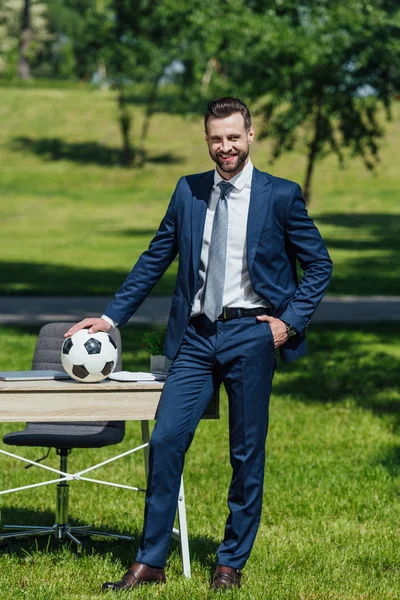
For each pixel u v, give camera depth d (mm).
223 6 30453
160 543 4895
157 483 4871
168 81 51500
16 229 37031
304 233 4902
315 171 48281
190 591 4801
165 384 4941
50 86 72688
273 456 8414
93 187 48188
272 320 4820
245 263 4844
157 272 5160
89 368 4953
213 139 4777
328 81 30500
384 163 49688
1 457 8344
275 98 31094
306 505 6879
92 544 5844
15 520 6367
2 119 60406
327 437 9148
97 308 18484
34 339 14648
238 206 4852
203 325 4883
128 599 4645
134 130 57781
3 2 88312
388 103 31219
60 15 101625
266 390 4883
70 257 28469
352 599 4879
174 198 5047
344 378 12195
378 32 29688
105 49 50250
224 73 50188
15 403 4828
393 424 9734
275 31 29594
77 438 5680
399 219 39250
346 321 17234
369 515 6645
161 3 47406
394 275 24766
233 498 4973
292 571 5320
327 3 29922
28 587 4941
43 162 52375
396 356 13852
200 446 8820
